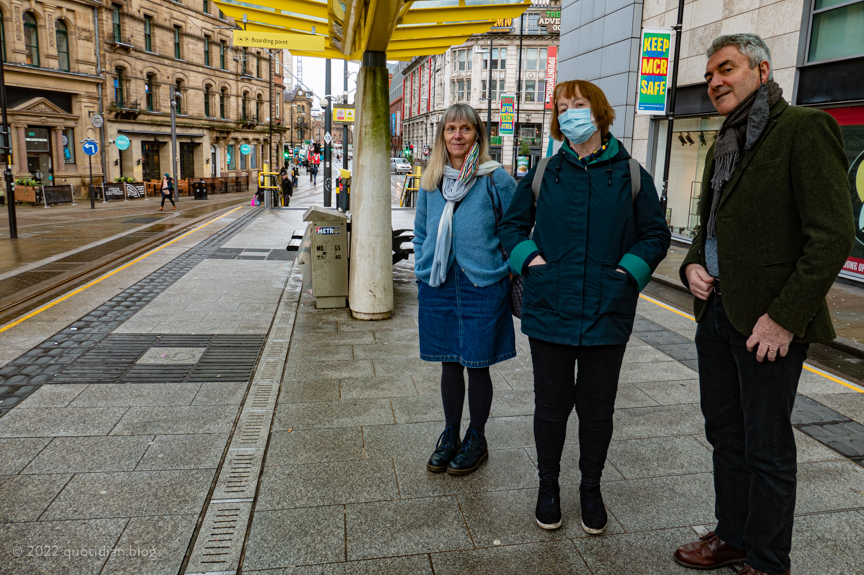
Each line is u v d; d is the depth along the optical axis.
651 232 2.37
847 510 2.80
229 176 46.69
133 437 3.53
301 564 2.40
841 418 3.89
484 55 58.66
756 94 2.07
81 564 2.37
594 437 2.53
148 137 36.53
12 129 27.09
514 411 3.96
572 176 2.41
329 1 5.93
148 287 7.79
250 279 8.41
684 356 5.23
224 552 2.46
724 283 2.15
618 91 15.27
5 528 2.60
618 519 2.74
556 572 2.37
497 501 2.87
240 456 3.29
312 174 57.25
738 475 2.33
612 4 15.45
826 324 2.00
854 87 8.77
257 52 49.53
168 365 4.84
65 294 7.36
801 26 9.82
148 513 2.74
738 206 2.09
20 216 19.44
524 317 2.52
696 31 12.70
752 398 2.11
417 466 3.21
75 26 30.02
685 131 13.56
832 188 1.88
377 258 6.20
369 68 5.91
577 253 2.36
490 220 2.97
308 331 5.83
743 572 2.21
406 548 2.51
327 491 2.95
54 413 3.85
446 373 3.19
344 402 4.08
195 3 40.09
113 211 22.59
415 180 23.58
